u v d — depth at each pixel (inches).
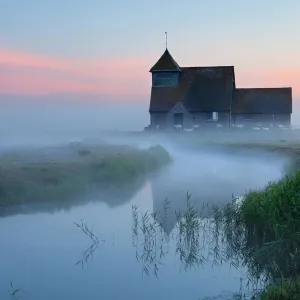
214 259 542.3
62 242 588.1
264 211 578.9
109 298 427.2
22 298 426.3
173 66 2819.9
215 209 716.0
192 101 2768.2
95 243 587.2
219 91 2783.0
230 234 627.2
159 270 499.8
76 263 512.4
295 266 490.9
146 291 440.8
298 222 522.6
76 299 422.3
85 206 793.6
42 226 658.8
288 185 584.7
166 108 2753.4
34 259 526.6
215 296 429.1
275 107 2765.7
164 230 652.1
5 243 581.0
